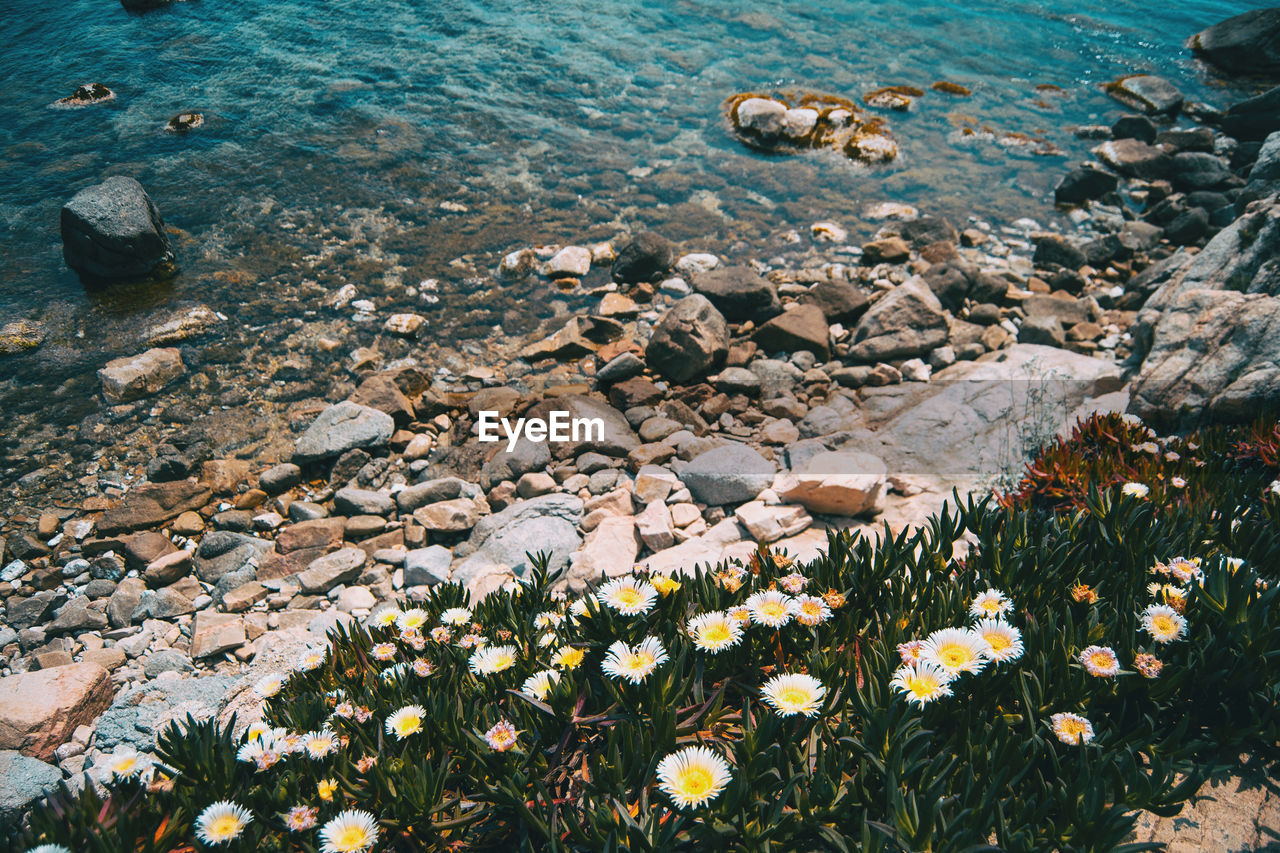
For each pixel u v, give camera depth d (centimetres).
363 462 638
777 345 774
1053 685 268
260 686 310
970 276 862
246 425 679
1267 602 274
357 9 1537
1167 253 950
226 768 254
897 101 1314
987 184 1124
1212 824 250
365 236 938
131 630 500
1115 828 219
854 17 1661
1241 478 423
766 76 1390
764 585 334
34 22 1431
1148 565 327
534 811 244
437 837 246
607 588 293
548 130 1189
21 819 356
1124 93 1374
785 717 256
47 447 652
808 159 1166
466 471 630
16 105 1173
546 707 262
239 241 916
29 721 394
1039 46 1580
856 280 890
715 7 1656
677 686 263
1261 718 267
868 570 321
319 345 771
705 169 1123
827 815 234
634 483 596
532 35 1479
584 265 891
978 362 729
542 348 771
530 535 531
